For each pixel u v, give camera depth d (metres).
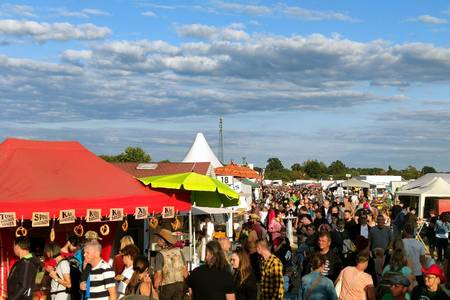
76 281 8.99
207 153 27.58
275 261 8.28
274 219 17.84
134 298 7.52
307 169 175.88
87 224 12.80
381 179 69.69
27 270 7.94
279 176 159.12
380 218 11.94
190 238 13.89
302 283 7.77
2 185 10.66
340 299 7.97
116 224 13.29
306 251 11.66
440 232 18.91
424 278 6.84
